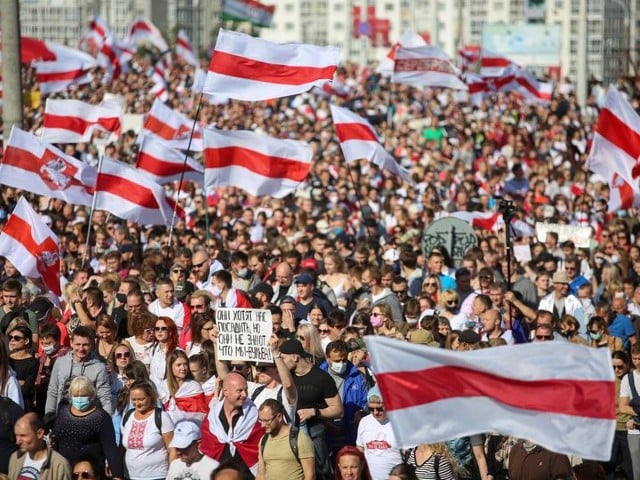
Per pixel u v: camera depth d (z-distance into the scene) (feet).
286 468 89.04
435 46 226.38
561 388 68.08
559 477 90.89
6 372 94.63
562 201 216.74
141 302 110.42
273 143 147.95
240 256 142.00
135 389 92.68
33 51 307.17
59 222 178.19
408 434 67.41
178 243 167.12
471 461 97.96
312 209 211.61
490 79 314.96
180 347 115.55
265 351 95.71
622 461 109.50
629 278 147.43
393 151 302.86
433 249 149.28
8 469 87.81
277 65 133.49
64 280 143.84
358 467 83.20
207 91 132.98
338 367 101.55
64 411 92.43
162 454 93.04
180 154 164.45
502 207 131.95
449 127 354.74
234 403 91.71
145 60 574.15
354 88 506.48
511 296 123.65
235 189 226.99
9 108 180.04
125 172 145.79
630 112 160.15
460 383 68.18
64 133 193.16
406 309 126.93
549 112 386.11
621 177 162.30
